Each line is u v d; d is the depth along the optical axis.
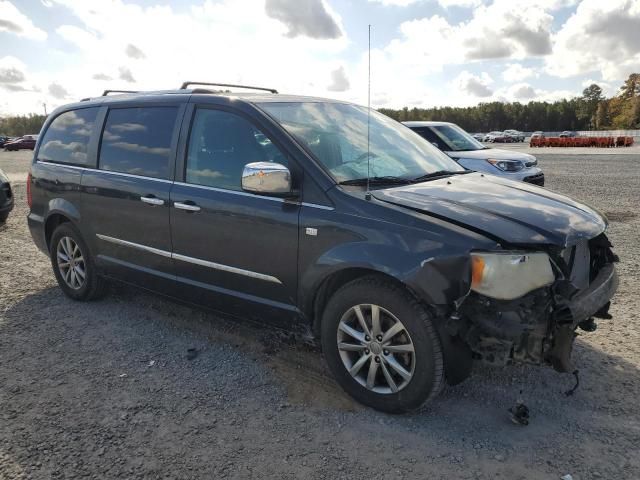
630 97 101.44
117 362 3.83
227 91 4.17
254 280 3.54
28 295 5.27
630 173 16.31
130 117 4.44
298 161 3.32
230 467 2.68
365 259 2.94
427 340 2.85
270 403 3.26
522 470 2.62
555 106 122.56
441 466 2.66
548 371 3.57
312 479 2.59
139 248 4.26
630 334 4.11
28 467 2.69
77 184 4.71
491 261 2.68
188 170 3.91
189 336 4.26
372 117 4.43
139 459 2.75
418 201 3.07
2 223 8.91
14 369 3.72
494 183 3.75
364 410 3.18
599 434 2.88
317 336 3.42
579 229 3.00
